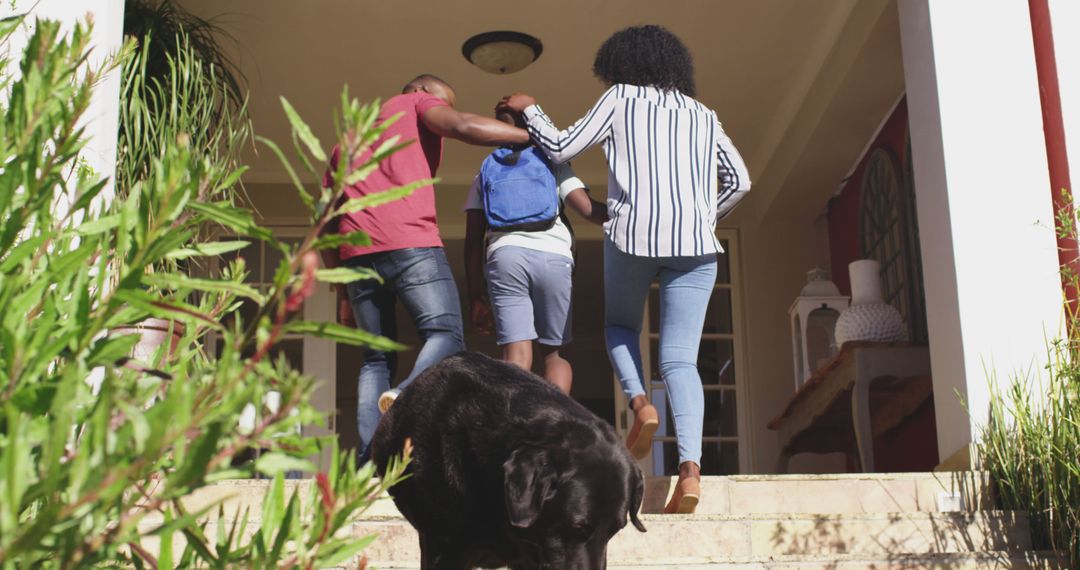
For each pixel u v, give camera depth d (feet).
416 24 22.12
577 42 22.84
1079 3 15.75
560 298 12.50
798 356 23.47
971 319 14.76
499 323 12.46
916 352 18.20
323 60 23.20
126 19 16.39
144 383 3.84
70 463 3.30
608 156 12.85
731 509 13.78
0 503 2.78
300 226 26.73
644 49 13.14
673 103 13.03
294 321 3.37
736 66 23.75
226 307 5.10
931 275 15.58
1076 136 15.29
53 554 3.26
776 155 26.18
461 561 8.58
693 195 12.76
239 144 15.67
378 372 12.37
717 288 28.04
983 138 15.37
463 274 36.83
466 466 8.35
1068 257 14.94
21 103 3.72
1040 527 12.78
